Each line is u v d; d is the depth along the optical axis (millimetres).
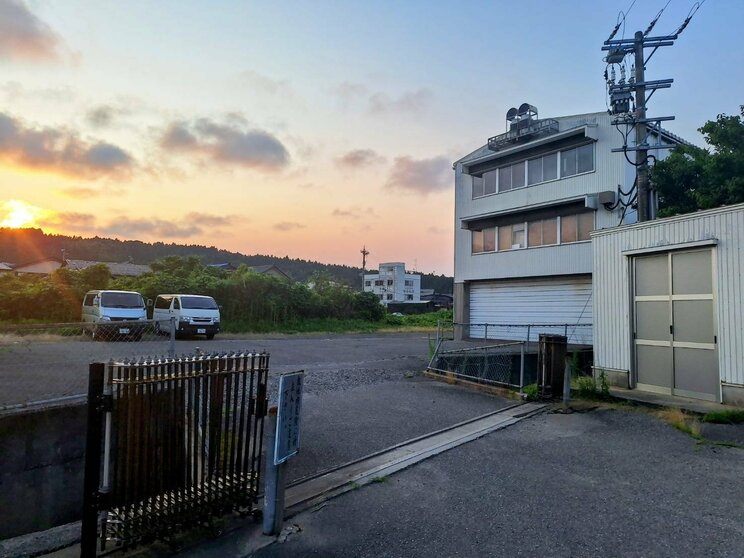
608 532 3643
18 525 4676
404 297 77062
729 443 5719
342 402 8266
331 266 105375
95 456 3336
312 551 3475
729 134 13656
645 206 12109
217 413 3932
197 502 3779
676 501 4160
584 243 18281
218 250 93312
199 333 18625
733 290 7262
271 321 25969
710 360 7570
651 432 6262
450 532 3703
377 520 3928
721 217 7465
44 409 4867
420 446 5859
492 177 22078
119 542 3461
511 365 12375
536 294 20219
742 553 3309
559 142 19312
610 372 9078
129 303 18188
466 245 23109
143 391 3514
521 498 4293
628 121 12461
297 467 5188
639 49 12273
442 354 11617
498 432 6383
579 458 5328
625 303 8898
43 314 20984
